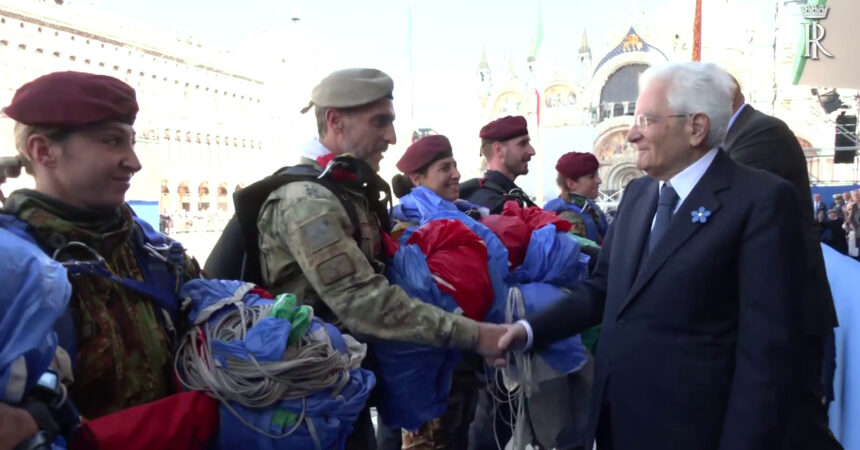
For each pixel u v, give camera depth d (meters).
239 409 1.54
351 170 2.04
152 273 1.62
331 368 1.60
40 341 1.10
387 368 2.12
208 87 42.75
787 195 1.76
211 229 36.69
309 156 2.23
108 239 1.49
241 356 1.53
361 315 1.84
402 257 2.22
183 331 1.64
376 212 2.23
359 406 1.67
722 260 1.77
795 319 1.69
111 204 1.47
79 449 1.27
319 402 1.57
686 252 1.81
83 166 1.41
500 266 2.62
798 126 39.16
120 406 1.45
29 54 30.12
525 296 2.65
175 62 39.69
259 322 1.59
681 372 1.79
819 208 13.90
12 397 1.08
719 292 1.79
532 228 3.04
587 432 2.05
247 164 46.09
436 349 2.15
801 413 1.83
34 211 1.39
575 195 4.98
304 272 1.87
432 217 2.91
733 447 1.65
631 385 1.88
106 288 1.46
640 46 50.38
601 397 2.00
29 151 1.42
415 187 3.38
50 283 1.13
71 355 1.34
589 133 35.81
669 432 1.80
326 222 1.86
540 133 26.03
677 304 1.81
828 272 4.18
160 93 38.56
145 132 34.75
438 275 2.25
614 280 2.03
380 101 2.19
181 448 1.44
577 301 2.23
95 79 1.42
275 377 1.52
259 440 1.53
